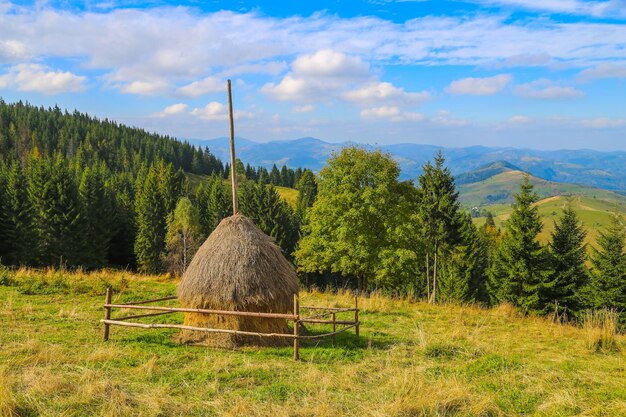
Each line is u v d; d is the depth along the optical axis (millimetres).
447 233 43312
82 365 7695
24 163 123062
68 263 53188
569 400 6680
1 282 16031
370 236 32125
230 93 11250
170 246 60938
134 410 5953
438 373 8273
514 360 9133
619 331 12570
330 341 10750
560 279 38250
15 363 7422
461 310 16250
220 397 6578
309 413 6086
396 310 16141
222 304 9719
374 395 6859
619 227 38219
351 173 32719
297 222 75562
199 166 178875
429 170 44062
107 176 119500
